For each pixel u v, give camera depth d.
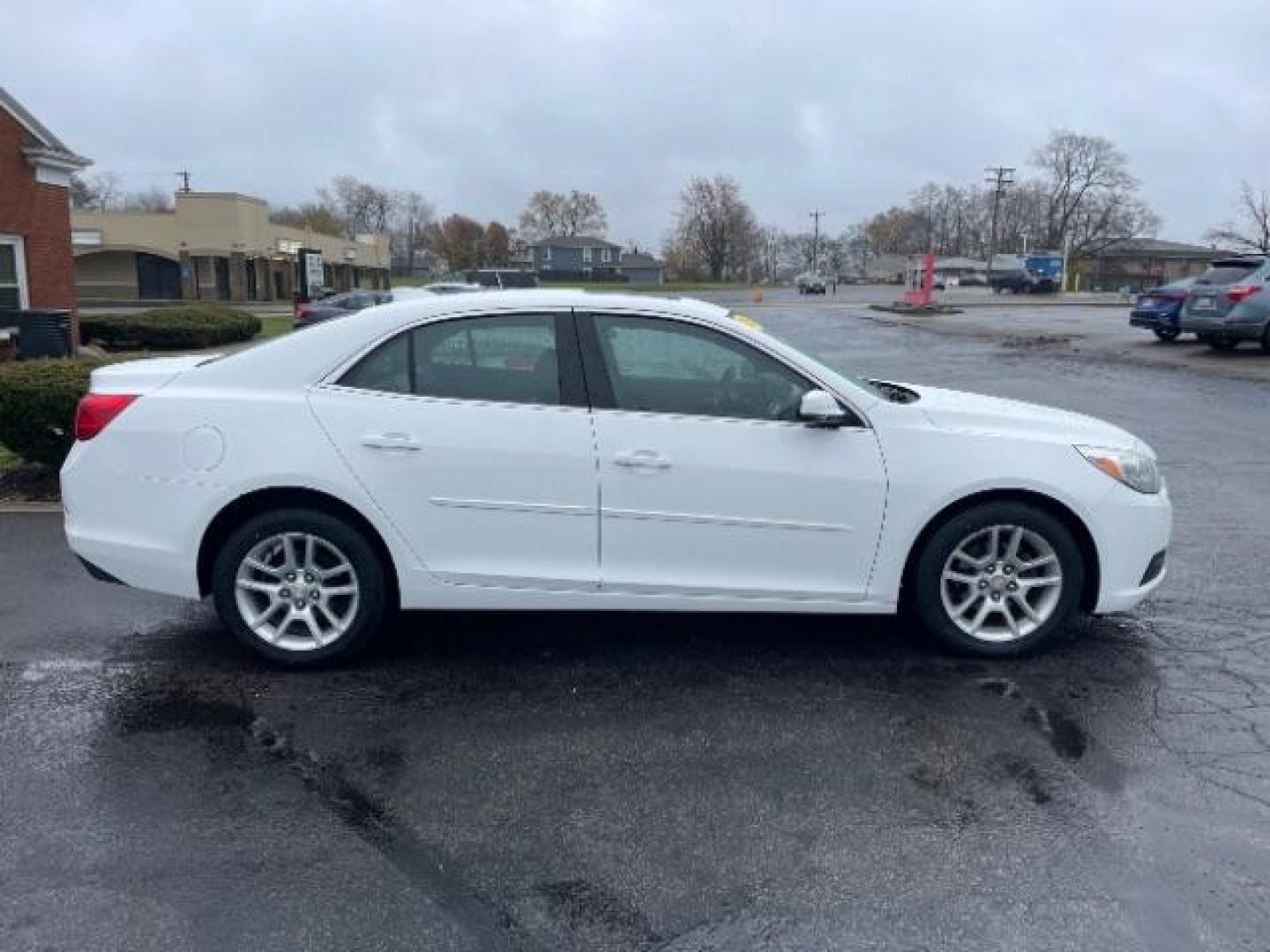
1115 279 106.75
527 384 4.47
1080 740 3.94
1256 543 6.75
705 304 4.87
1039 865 3.12
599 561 4.50
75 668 4.60
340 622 4.57
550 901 2.94
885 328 33.34
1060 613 4.68
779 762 3.76
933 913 2.89
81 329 26.06
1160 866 3.11
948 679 4.51
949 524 4.58
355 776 3.65
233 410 4.44
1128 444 4.79
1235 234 95.88
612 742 3.92
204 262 58.28
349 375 4.48
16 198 18.62
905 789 3.57
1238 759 3.79
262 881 3.02
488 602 4.53
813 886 3.01
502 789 3.57
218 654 4.77
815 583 4.56
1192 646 4.91
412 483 4.41
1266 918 2.87
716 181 109.56
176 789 3.55
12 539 6.73
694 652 4.82
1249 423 11.73
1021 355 21.05
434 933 2.80
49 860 3.11
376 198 120.88
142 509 4.48
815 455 4.47
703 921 2.85
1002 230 117.75
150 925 2.82
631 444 4.41
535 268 110.88
